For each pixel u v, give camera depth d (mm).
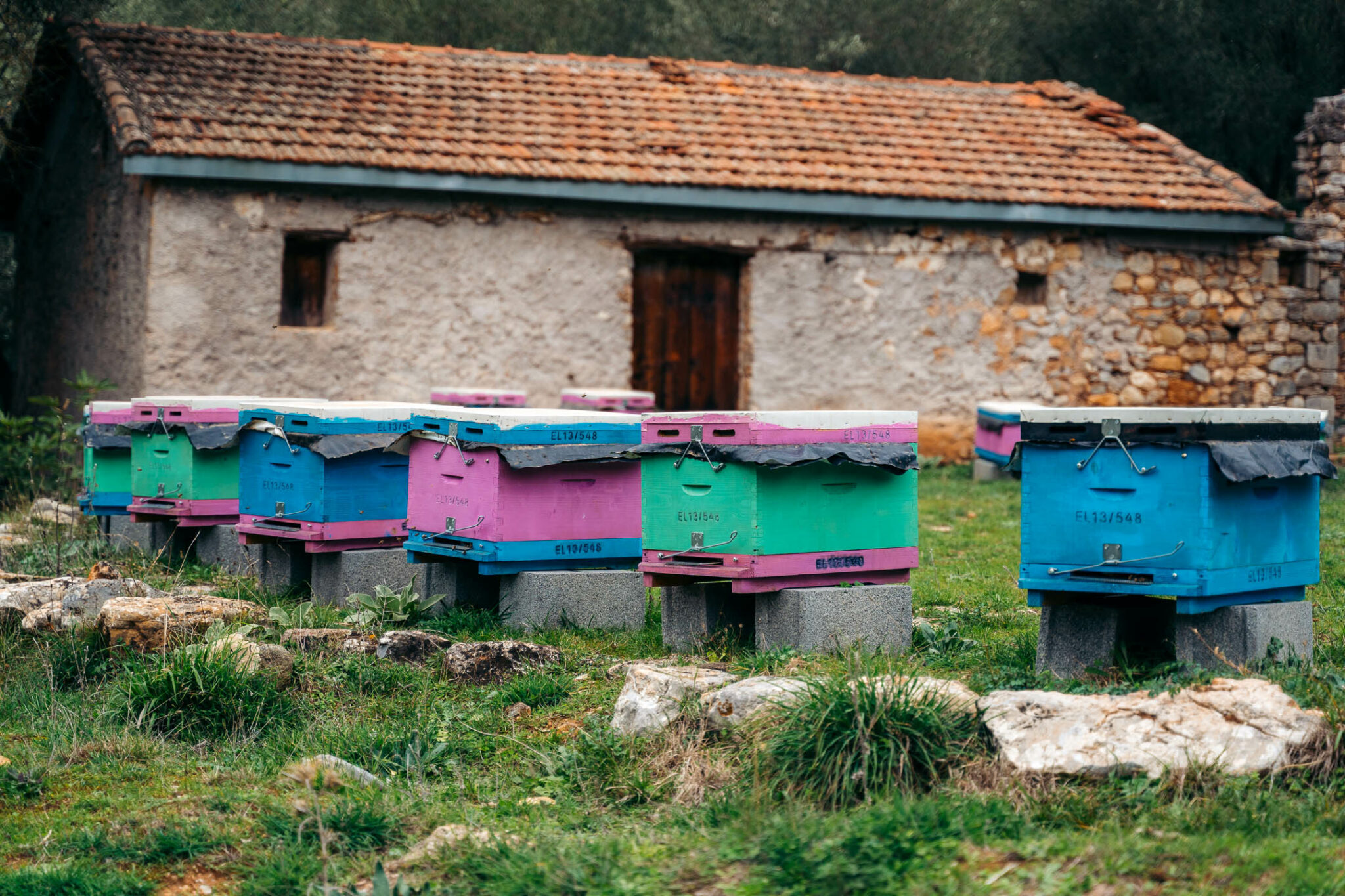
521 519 7121
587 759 5055
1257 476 5270
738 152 15008
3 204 20875
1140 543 5430
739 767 4797
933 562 9305
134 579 7887
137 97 13461
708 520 6293
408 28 23375
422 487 7562
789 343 15102
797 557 6285
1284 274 16422
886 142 15875
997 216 14977
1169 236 15852
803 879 3771
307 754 5355
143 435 9195
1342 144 16188
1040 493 5660
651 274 15195
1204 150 20844
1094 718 4590
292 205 13602
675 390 15312
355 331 13883
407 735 5461
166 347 13148
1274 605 5625
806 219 15102
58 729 5688
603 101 15742
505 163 13859
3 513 11602
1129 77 21172
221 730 5699
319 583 7957
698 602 6594
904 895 3621
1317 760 4352
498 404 12297
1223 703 4562
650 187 14172
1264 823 3994
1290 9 18625
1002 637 6758
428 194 14062
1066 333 15742
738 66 17469
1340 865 3615
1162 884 3578
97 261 15453
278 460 8047
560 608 7168
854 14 23391
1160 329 15914
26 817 4824
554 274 14492
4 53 14945
